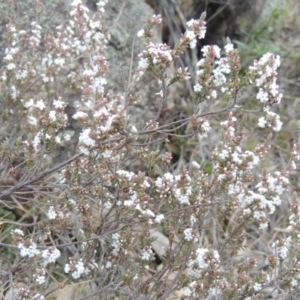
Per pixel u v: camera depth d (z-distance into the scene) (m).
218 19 5.34
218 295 2.53
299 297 2.73
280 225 4.00
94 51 3.15
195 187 2.51
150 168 2.61
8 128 3.37
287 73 5.29
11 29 3.20
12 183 3.27
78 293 2.94
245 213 2.66
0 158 3.08
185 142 4.34
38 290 2.70
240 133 2.62
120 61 4.11
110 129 2.23
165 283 2.74
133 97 2.50
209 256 2.35
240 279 2.56
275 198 2.65
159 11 4.99
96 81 2.39
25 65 3.22
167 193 2.56
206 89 2.39
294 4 5.85
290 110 4.93
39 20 3.82
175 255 2.63
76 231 2.76
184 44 2.35
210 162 4.17
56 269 3.17
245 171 2.61
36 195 2.99
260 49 5.15
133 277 2.49
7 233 3.24
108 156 2.32
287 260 2.97
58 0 3.93
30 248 2.29
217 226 2.84
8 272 2.54
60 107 2.59
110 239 2.62
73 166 2.56
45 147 2.58
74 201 2.57
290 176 4.30
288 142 4.63
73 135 3.69
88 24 2.87
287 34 5.62
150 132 2.45
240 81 2.33
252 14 5.41
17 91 3.19
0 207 3.17
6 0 3.48
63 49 3.31
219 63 2.36
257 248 3.83
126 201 2.41
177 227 2.60
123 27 4.19
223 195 3.01
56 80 3.46
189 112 4.46
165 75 2.32
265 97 2.29
